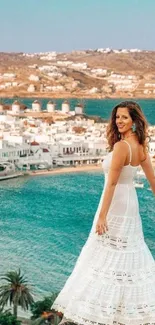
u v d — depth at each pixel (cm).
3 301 7262
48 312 6347
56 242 11900
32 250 11100
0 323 6525
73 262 10338
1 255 10638
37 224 13812
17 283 7438
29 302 7331
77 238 12406
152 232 13338
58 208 16088
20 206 16250
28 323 7088
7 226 13475
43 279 9200
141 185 19062
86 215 15200
